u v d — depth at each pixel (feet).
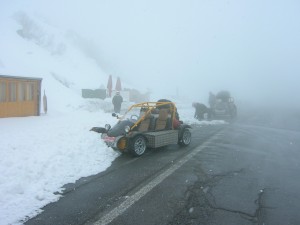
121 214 15.07
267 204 16.75
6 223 13.78
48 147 26.89
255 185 20.02
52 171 21.07
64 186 18.93
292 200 17.43
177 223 14.23
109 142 27.40
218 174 22.41
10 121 43.68
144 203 16.51
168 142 30.81
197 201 16.97
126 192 18.13
